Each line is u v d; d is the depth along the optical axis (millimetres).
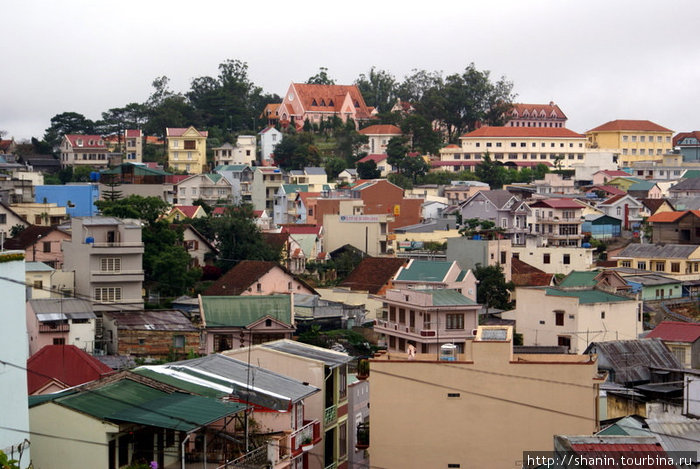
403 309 69750
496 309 93562
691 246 114438
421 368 42281
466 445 41906
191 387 37000
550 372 41938
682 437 34750
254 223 120000
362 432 47188
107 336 71750
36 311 68688
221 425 35188
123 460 33281
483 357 42125
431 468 41969
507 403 41938
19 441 30297
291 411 37875
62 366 48594
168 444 34125
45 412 32875
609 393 48969
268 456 35656
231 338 70625
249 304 72938
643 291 103438
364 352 74750
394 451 42062
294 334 75562
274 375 41344
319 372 43062
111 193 112125
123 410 33312
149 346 69688
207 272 101312
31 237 95812
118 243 81625
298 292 94125
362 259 113938
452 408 42094
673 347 64562
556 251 116938
